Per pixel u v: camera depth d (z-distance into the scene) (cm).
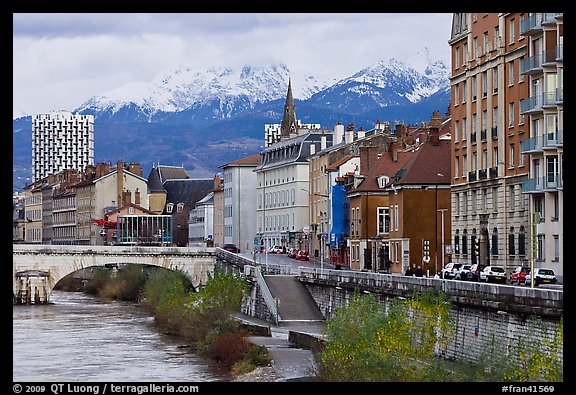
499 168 12388
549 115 10875
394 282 9475
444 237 14125
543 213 11031
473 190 13088
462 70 13512
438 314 7506
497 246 12419
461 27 13550
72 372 9725
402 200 14500
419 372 7056
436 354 7912
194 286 18325
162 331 13312
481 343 7388
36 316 15550
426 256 13500
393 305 8069
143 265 19862
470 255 13162
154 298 16400
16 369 9931
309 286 12681
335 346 7762
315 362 8769
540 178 11012
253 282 13338
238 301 12456
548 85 10931
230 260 17175
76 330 13512
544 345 6388
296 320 12050
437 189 14425
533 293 6744
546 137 10869
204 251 18425
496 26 12531
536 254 10431
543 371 6125
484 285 7412
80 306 17588
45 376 9469
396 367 7225
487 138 12756
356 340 7675
